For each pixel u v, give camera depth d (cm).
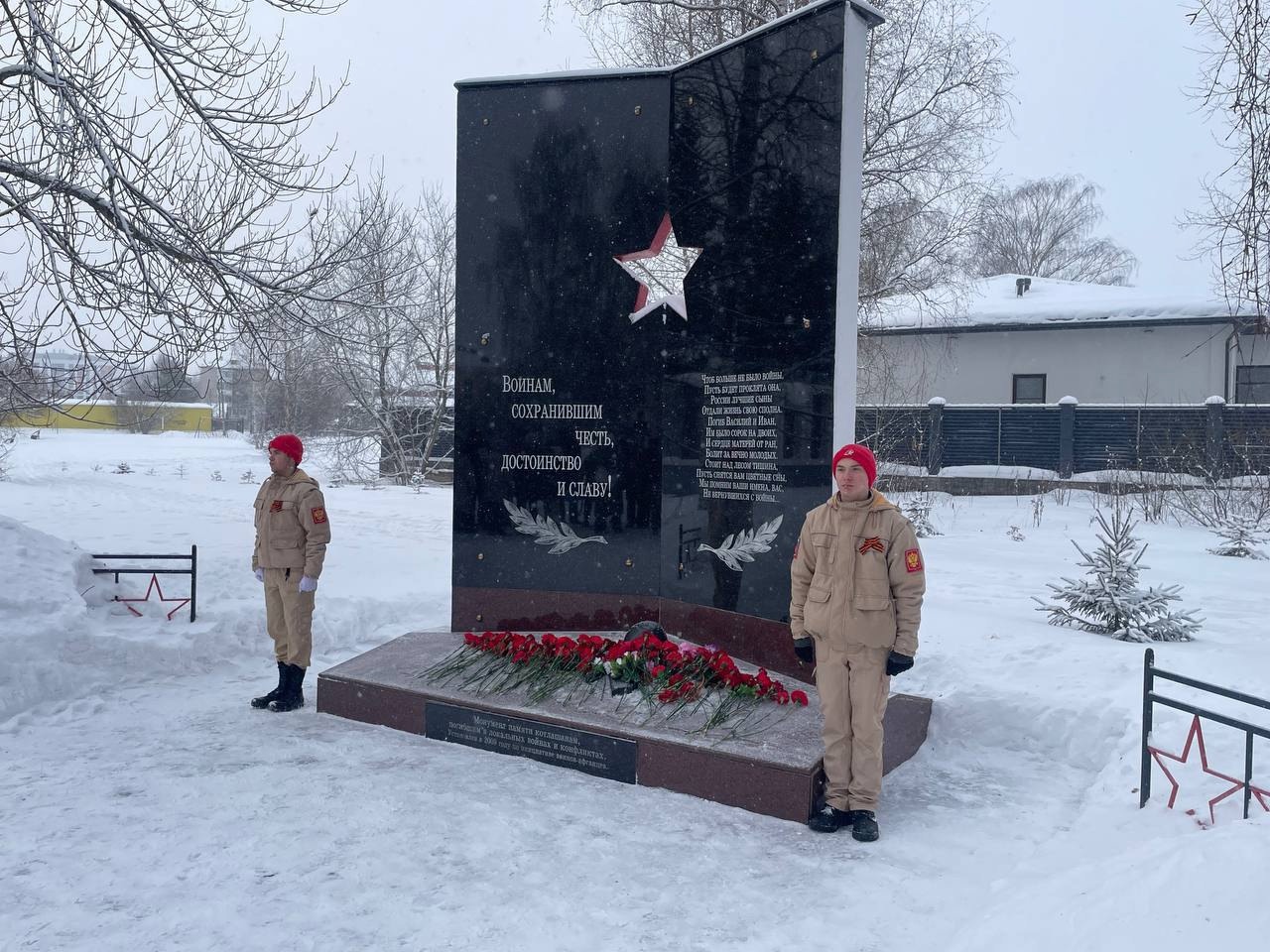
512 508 842
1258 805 471
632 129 819
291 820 488
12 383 1014
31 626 750
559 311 834
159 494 2245
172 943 366
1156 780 521
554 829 484
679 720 580
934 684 703
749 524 725
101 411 6956
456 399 854
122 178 958
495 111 852
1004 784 567
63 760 578
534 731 594
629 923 388
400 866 438
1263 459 2088
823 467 664
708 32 1906
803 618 517
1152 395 2589
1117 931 299
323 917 388
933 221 1941
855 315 674
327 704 686
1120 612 829
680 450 795
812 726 569
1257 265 834
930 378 2808
